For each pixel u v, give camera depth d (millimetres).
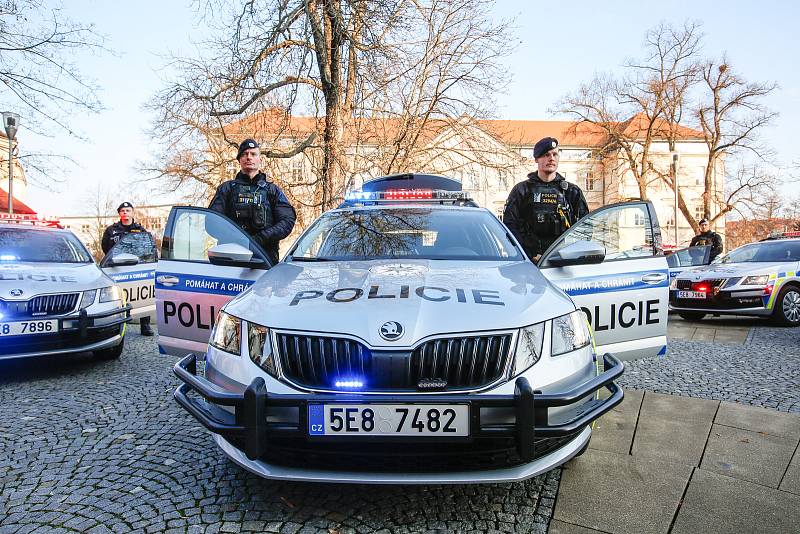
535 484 2568
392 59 10570
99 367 5270
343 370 2070
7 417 3668
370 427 1991
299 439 2068
